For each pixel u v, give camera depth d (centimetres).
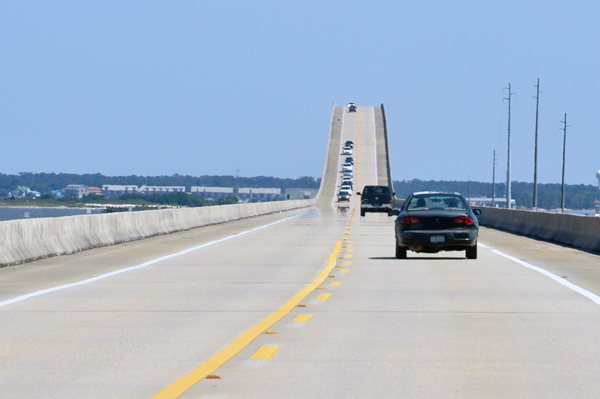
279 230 8756
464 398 1692
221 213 11038
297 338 2373
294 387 1783
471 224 4997
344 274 4181
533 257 5259
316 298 3259
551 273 4219
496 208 9900
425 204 5172
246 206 13188
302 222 11069
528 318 2753
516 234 8256
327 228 9212
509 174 19188
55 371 1953
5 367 1997
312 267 4544
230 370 1952
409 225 4991
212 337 2398
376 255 5403
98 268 4519
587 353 2164
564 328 2556
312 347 2239
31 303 3127
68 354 2156
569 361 2062
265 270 4378
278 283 3775
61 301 3181
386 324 2623
